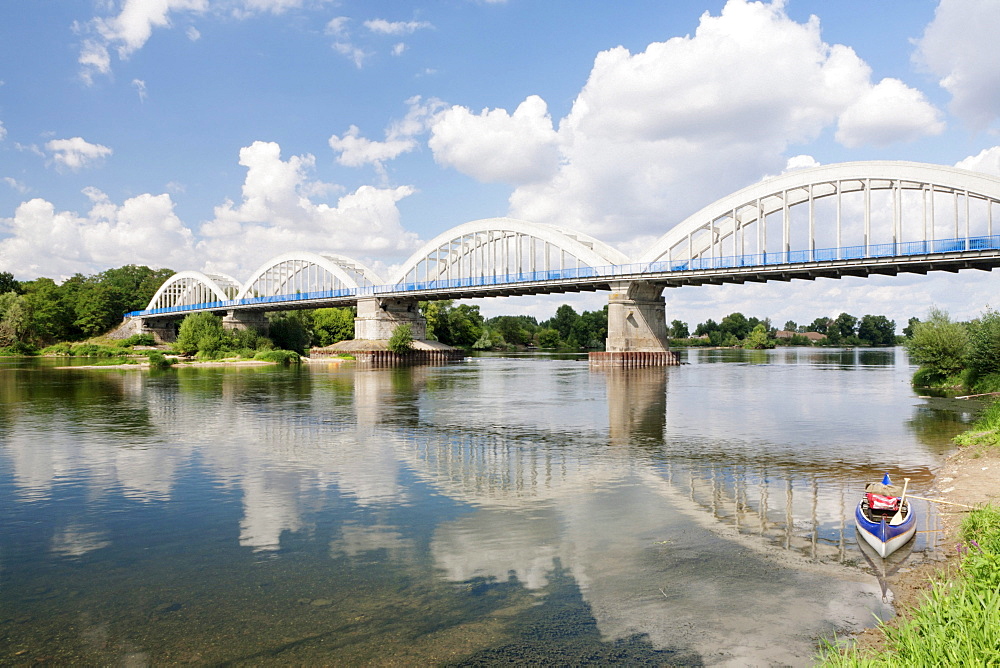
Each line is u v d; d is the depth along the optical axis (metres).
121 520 16.00
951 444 25.70
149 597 11.27
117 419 35.00
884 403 41.19
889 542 12.72
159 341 152.12
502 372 81.56
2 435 29.45
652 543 13.70
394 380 66.19
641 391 52.09
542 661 8.84
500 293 104.06
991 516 13.26
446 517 15.87
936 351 51.12
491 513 16.17
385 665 8.79
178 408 40.22
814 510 16.20
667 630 9.72
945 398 43.75
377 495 18.12
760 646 9.18
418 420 34.34
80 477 20.77
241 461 23.23
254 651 9.25
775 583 11.45
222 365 100.44
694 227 85.12
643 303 91.75
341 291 123.94
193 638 9.68
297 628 9.97
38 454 24.77
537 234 100.69
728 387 55.53
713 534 14.28
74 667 8.89
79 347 129.12
